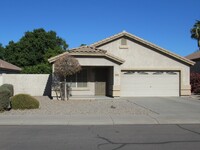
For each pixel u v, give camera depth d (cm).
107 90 3142
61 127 1466
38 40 5984
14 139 1157
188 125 1542
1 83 3319
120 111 1997
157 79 3206
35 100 2105
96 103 2467
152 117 1764
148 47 3191
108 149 998
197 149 1000
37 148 1009
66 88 2795
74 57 2850
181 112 1980
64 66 2633
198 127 1474
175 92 3219
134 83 3180
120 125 1537
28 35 6075
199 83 3459
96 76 3141
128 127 1470
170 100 2781
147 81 3194
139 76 3188
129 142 1104
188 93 3200
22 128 1431
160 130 1377
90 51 2852
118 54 3167
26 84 3356
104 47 3152
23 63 5850
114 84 2919
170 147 1027
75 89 3092
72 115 1822
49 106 2248
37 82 3356
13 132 1316
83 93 3114
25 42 5962
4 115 1817
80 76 3109
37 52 5956
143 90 3186
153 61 3194
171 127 1472
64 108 2134
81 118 1717
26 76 3353
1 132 1316
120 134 1268
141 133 1294
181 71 3209
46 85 3356
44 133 1290
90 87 3125
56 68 2658
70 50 2884
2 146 1038
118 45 3167
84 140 1139
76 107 2195
